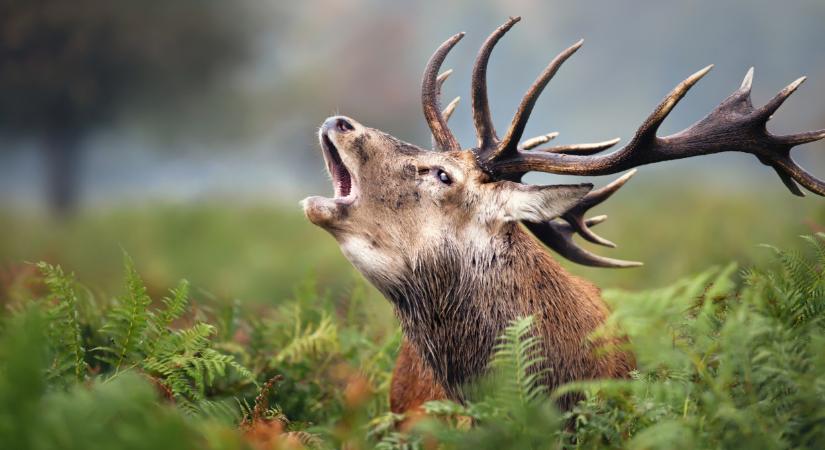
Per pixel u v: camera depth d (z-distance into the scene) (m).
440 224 10.93
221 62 76.12
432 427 7.36
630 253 25.05
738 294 9.25
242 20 79.88
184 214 37.72
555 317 10.36
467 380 10.70
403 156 11.24
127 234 35.00
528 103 10.99
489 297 10.62
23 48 64.25
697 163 81.81
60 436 5.79
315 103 110.75
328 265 24.48
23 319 8.45
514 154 11.22
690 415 7.57
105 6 66.00
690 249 22.33
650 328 8.10
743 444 6.90
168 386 8.98
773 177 71.69
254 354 12.66
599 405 8.55
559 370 10.14
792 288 8.61
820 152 74.38
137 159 110.38
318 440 8.92
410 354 11.81
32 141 76.19
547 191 10.52
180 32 72.50
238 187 79.44
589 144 11.70
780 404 7.17
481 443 7.28
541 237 11.96
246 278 24.36
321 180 84.19
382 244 11.07
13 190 97.00
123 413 6.34
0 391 6.12
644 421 7.79
